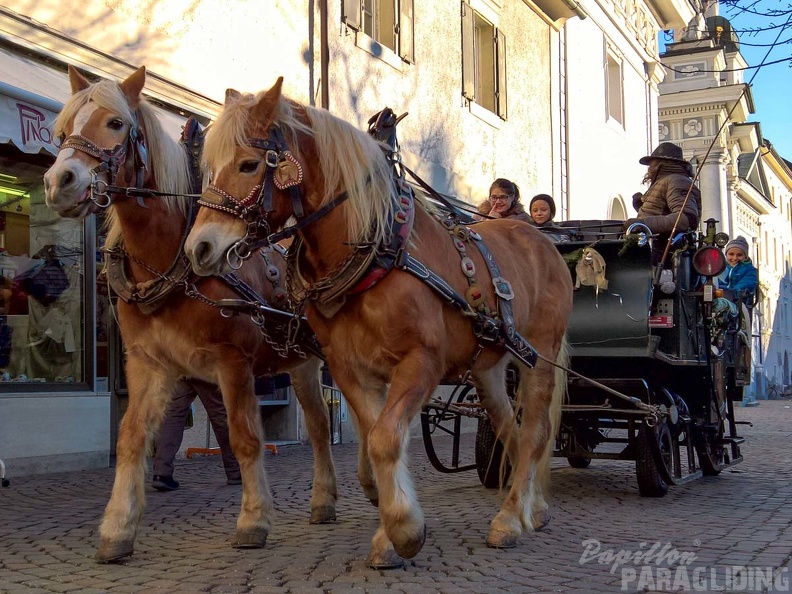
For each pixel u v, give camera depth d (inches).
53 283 316.8
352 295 154.4
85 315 325.7
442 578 154.6
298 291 162.7
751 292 358.0
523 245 212.5
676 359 267.9
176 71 348.8
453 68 550.6
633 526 209.9
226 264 147.7
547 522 203.9
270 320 193.5
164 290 172.2
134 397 176.9
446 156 539.8
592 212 762.2
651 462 250.7
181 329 176.2
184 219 179.3
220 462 345.1
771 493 268.1
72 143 164.9
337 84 440.1
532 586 150.7
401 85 494.9
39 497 252.4
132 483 172.2
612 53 827.4
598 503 246.8
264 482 184.4
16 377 302.4
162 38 343.0
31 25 288.4
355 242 153.5
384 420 147.9
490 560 169.9
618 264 263.7
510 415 214.1
